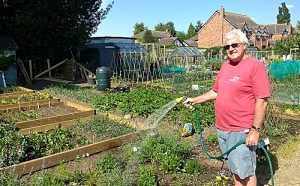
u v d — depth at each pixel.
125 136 7.87
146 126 8.85
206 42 65.00
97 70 17.56
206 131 9.20
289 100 13.68
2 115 10.50
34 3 20.86
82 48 24.86
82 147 7.07
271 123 9.00
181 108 10.96
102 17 26.20
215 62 31.25
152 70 25.83
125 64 25.14
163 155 6.58
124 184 5.40
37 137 7.73
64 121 9.45
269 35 72.38
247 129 4.25
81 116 10.20
